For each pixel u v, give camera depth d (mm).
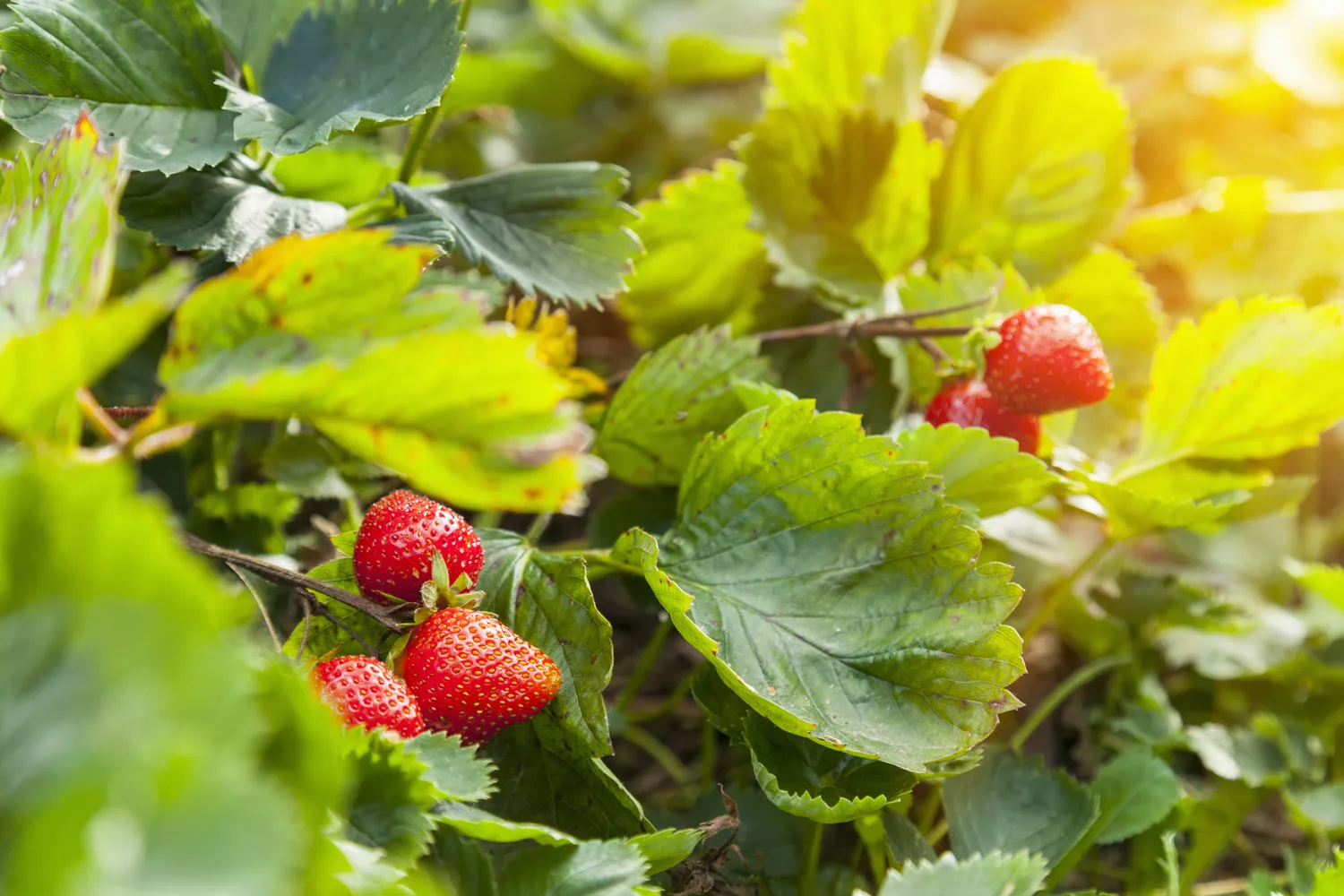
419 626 711
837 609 729
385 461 649
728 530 743
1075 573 813
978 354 782
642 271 880
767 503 740
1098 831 776
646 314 896
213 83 745
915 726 717
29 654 570
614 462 802
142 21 739
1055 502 838
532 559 738
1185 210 956
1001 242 851
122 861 514
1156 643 865
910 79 835
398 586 716
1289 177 1081
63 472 585
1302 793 826
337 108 732
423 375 635
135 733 549
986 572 721
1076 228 849
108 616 576
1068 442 838
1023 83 836
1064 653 888
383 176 816
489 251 755
